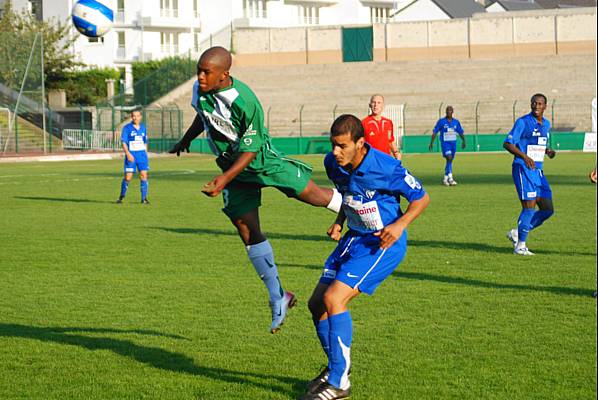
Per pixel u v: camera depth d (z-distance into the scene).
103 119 113.62
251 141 14.45
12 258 25.77
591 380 13.38
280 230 32.22
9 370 14.23
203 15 162.88
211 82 14.28
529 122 25.56
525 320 17.22
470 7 179.62
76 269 23.78
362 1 175.25
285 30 141.75
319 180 58.81
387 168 12.51
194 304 19.14
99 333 16.61
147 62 145.38
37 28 137.75
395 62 131.00
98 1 26.77
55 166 79.81
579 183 52.69
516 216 36.06
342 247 13.17
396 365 14.28
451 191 48.62
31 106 105.31
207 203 43.81
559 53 131.00
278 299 15.05
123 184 43.84
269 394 12.98
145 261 25.12
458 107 117.31
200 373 14.03
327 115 121.12
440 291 20.19
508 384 13.23
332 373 12.61
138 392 13.09
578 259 24.80
